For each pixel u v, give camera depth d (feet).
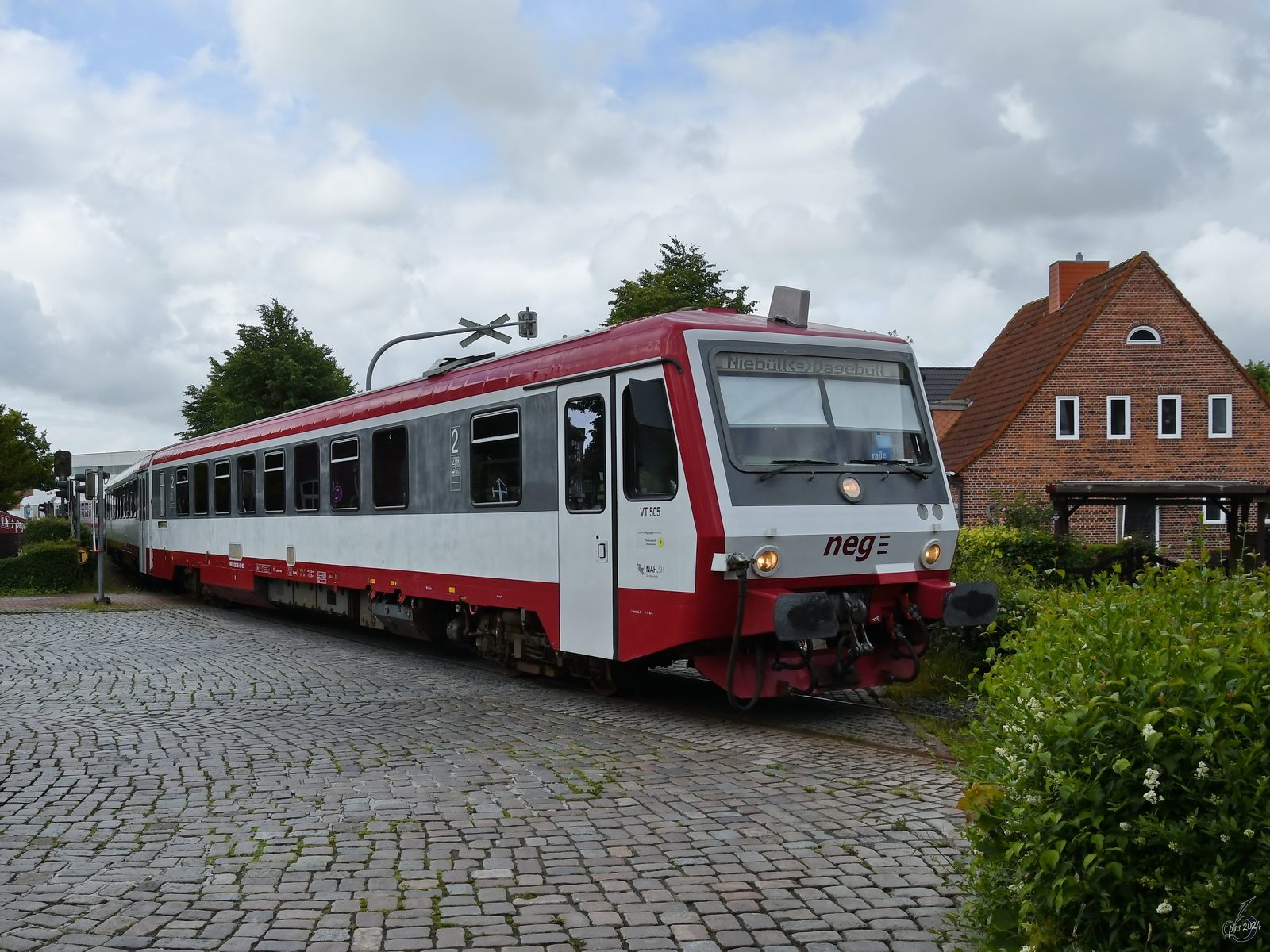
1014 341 116.78
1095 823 10.82
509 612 36.04
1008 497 86.74
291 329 142.10
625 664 32.99
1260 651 11.04
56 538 125.08
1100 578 15.16
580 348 31.60
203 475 67.05
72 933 14.44
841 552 27.91
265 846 18.15
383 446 43.62
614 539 29.76
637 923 14.71
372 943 14.11
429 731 27.81
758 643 27.25
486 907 15.35
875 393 29.96
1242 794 10.28
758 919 14.80
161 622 59.21
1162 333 100.32
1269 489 49.34
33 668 40.27
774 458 27.63
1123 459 100.01
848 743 26.07
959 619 28.43
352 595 48.52
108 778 22.84
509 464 34.81
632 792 21.54
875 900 15.48
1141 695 11.07
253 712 30.83
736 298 114.93
